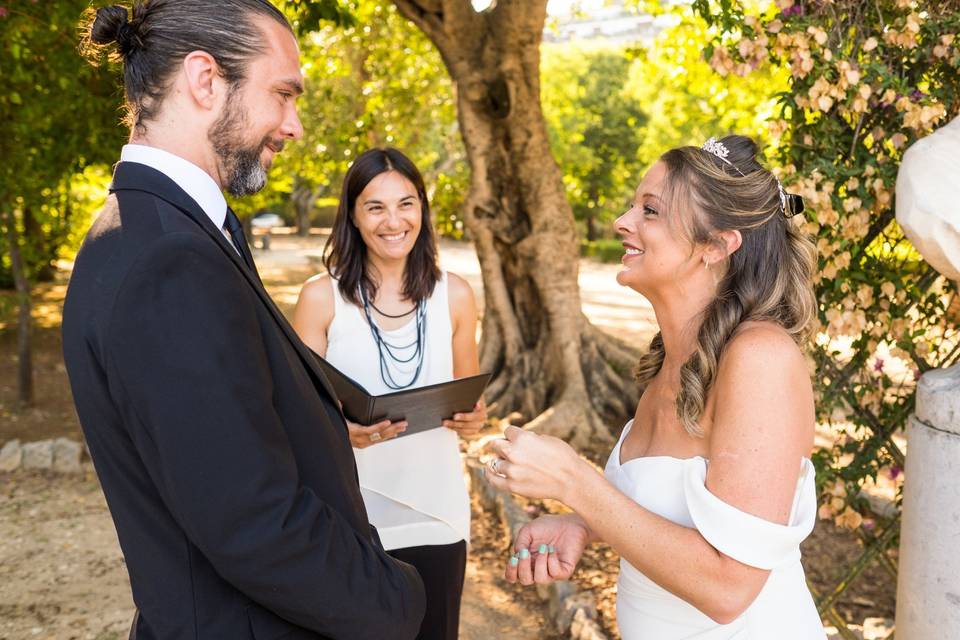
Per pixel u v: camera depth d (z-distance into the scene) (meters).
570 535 1.83
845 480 3.09
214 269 1.23
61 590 4.17
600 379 7.01
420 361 2.69
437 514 2.59
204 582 1.30
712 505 1.43
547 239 6.92
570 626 3.62
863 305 2.86
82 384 1.26
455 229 11.66
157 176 1.33
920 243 2.32
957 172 2.24
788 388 1.46
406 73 12.38
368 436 2.44
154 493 1.29
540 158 6.86
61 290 16.53
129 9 1.38
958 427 2.24
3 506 5.34
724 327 1.55
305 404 1.39
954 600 2.26
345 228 2.65
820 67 2.77
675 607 1.67
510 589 4.18
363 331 2.66
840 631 3.18
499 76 6.66
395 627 1.38
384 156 2.60
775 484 1.42
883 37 2.83
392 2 6.85
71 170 8.54
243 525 1.19
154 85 1.36
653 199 1.64
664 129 25.17
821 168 2.80
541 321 7.12
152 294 1.19
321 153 13.55
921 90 2.88
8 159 7.41
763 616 1.62
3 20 6.12
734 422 1.46
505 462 1.54
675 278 1.64
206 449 1.18
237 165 1.42
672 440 1.68
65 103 7.25
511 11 6.37
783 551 1.42
